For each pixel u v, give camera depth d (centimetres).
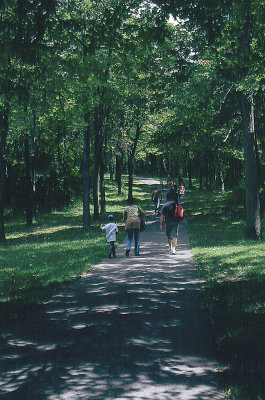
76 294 840
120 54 1041
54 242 1997
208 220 2542
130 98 2656
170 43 986
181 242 1739
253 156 1730
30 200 2964
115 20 960
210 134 2550
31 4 845
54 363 482
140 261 1262
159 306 726
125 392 404
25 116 2045
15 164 3631
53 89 1038
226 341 538
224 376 435
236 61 1003
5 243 2144
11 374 454
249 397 381
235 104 2217
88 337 571
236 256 1255
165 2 870
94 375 445
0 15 889
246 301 738
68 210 3775
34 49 861
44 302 779
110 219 1398
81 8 1894
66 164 3978
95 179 2948
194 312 685
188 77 1057
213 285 871
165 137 2670
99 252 1459
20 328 620
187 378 435
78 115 2042
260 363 463
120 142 3972
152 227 2388
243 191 3338
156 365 470
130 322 634
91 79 1102
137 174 8769
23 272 1168
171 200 1442
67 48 997
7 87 933
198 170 5222
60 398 393
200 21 876
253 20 998
